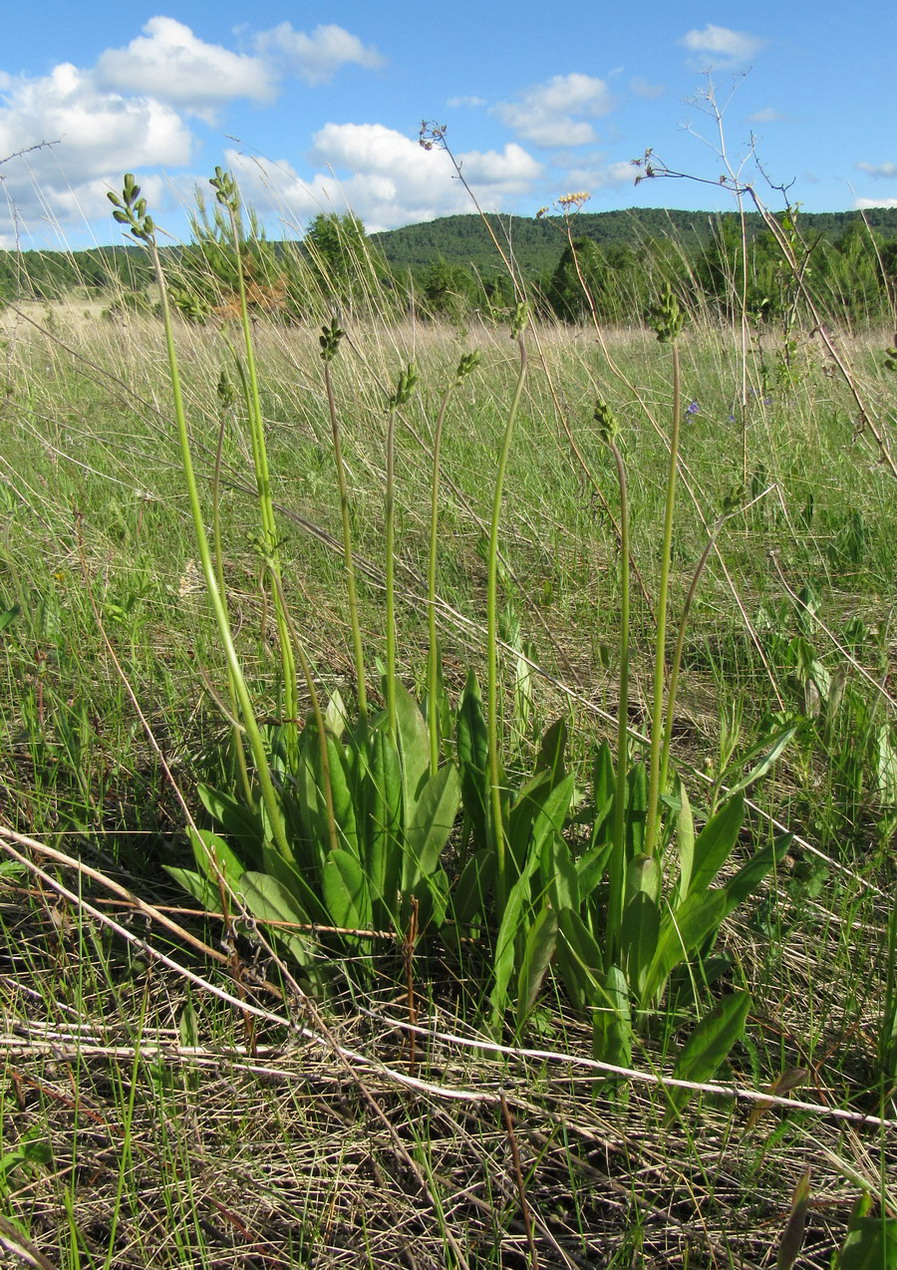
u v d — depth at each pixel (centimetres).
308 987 173
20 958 179
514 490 454
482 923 184
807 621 303
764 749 233
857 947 184
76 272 626
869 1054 159
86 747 239
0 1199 130
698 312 616
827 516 407
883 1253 112
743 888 155
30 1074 154
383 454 429
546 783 178
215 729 255
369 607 343
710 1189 132
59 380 600
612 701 284
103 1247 130
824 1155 140
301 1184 140
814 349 512
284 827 181
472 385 602
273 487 447
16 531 367
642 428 530
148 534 403
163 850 216
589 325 659
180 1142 141
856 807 223
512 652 254
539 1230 133
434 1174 142
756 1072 147
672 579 362
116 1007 171
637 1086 152
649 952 158
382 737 177
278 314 486
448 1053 161
